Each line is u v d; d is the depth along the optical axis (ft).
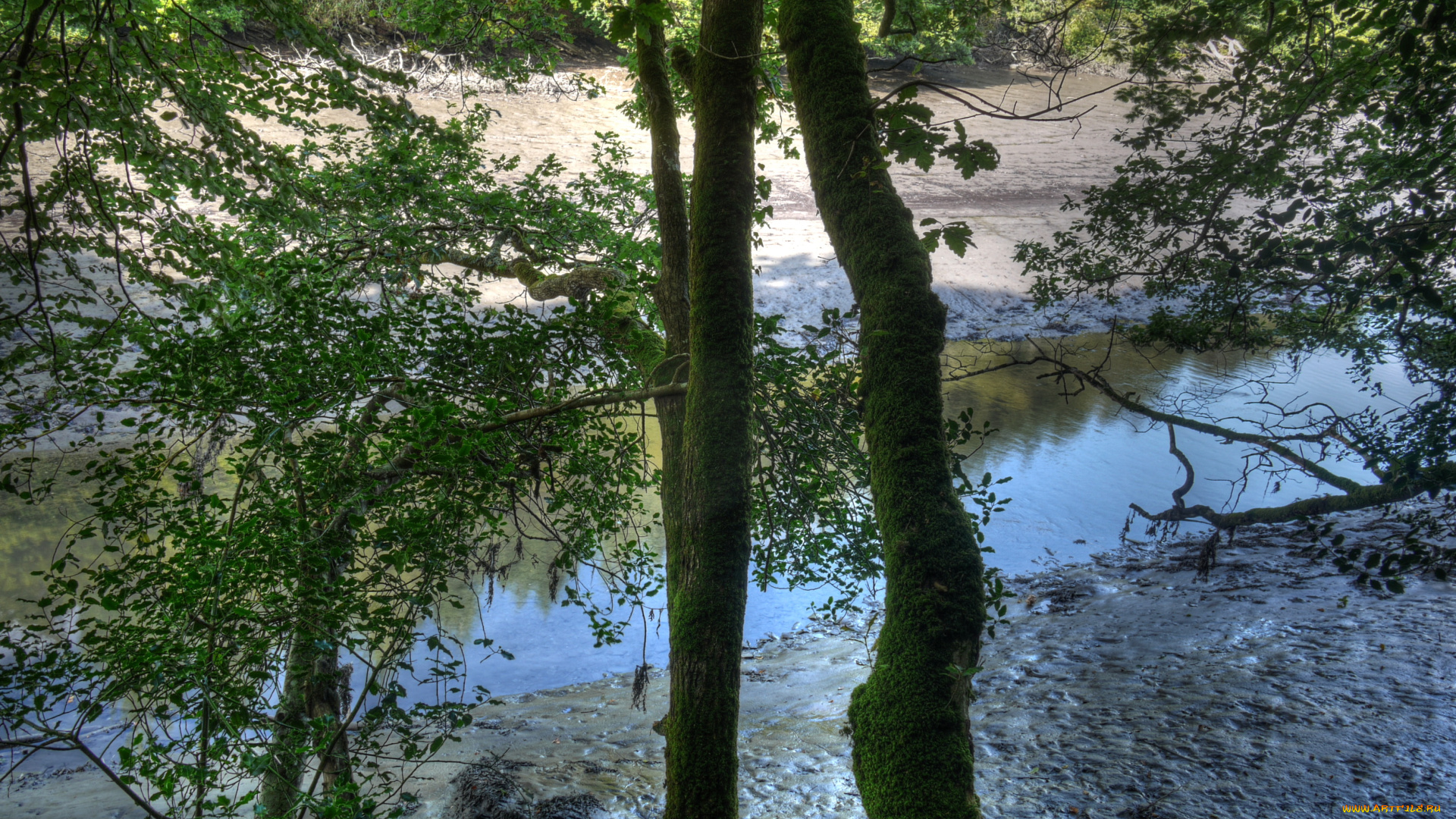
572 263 30.19
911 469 10.64
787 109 28.76
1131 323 73.46
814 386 20.70
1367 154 22.00
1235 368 65.21
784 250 77.66
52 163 50.37
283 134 68.85
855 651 36.04
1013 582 39.88
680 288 18.72
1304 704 24.14
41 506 37.40
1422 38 16.98
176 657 11.69
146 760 11.23
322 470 14.55
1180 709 25.12
